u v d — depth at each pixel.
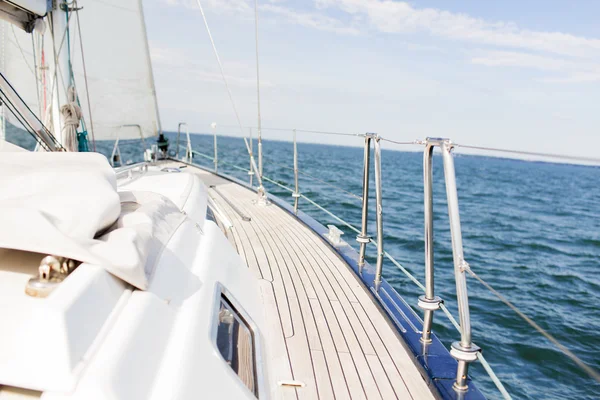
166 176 3.52
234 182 7.74
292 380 2.26
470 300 6.77
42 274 1.28
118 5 7.48
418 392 2.21
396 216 12.80
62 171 1.69
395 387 2.25
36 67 4.43
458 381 2.13
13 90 2.98
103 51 7.52
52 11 3.89
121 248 1.42
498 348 5.30
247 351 1.92
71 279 1.24
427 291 2.47
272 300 3.21
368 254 8.36
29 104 5.61
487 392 4.42
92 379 1.06
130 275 1.38
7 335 1.10
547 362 5.07
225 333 1.76
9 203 1.41
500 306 6.61
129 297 1.41
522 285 8.12
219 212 3.68
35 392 1.12
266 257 4.10
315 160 40.97
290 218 5.54
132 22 7.68
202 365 1.43
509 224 15.12
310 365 2.42
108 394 1.05
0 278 1.33
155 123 8.45
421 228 11.23
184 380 1.30
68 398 1.03
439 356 2.44
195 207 2.80
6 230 1.28
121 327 1.25
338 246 4.36
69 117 3.98
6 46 5.42
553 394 4.46
